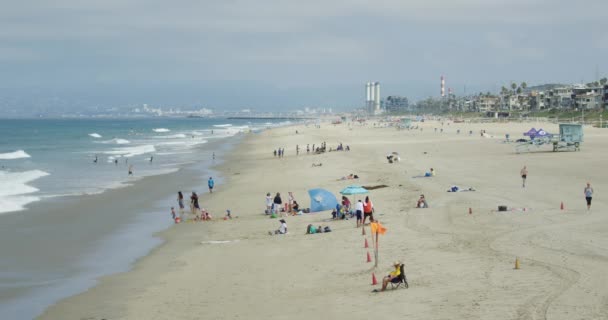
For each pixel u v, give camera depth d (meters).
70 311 21.12
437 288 19.75
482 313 16.80
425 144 102.62
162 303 21.38
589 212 32.56
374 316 17.50
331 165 69.94
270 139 143.50
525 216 31.77
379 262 24.27
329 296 20.16
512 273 20.84
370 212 32.34
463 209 35.03
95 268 27.25
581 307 16.67
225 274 24.86
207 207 44.75
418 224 31.44
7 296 23.06
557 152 74.38
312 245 28.73
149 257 29.17
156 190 54.69
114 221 39.25
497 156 72.62
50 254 30.11
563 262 21.88
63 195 50.84
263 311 19.25
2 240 33.38
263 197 48.16
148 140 148.88
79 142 139.12
